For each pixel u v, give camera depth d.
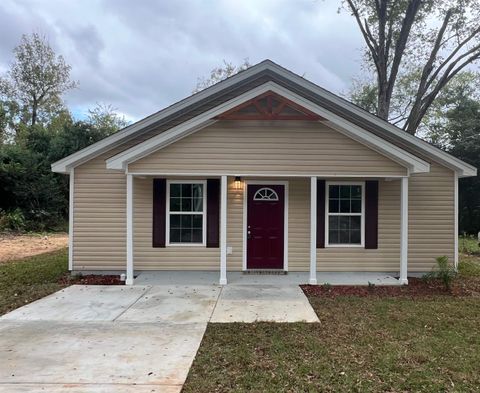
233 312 6.71
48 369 4.40
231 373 4.33
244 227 10.17
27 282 9.17
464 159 23.25
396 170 8.84
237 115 8.68
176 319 6.32
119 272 10.00
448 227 10.15
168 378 4.19
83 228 9.96
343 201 10.23
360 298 7.74
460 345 5.23
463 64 18.42
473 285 8.98
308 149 8.84
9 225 21.03
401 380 4.17
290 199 10.17
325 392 3.91
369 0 19.05
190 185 10.17
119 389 3.93
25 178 23.06
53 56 38.56
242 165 8.80
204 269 10.12
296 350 5.00
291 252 10.16
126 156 8.57
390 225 10.16
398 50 18.31
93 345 5.16
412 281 9.37
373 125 10.13
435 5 18.08
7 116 35.66
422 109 19.11
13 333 5.64
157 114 9.97
